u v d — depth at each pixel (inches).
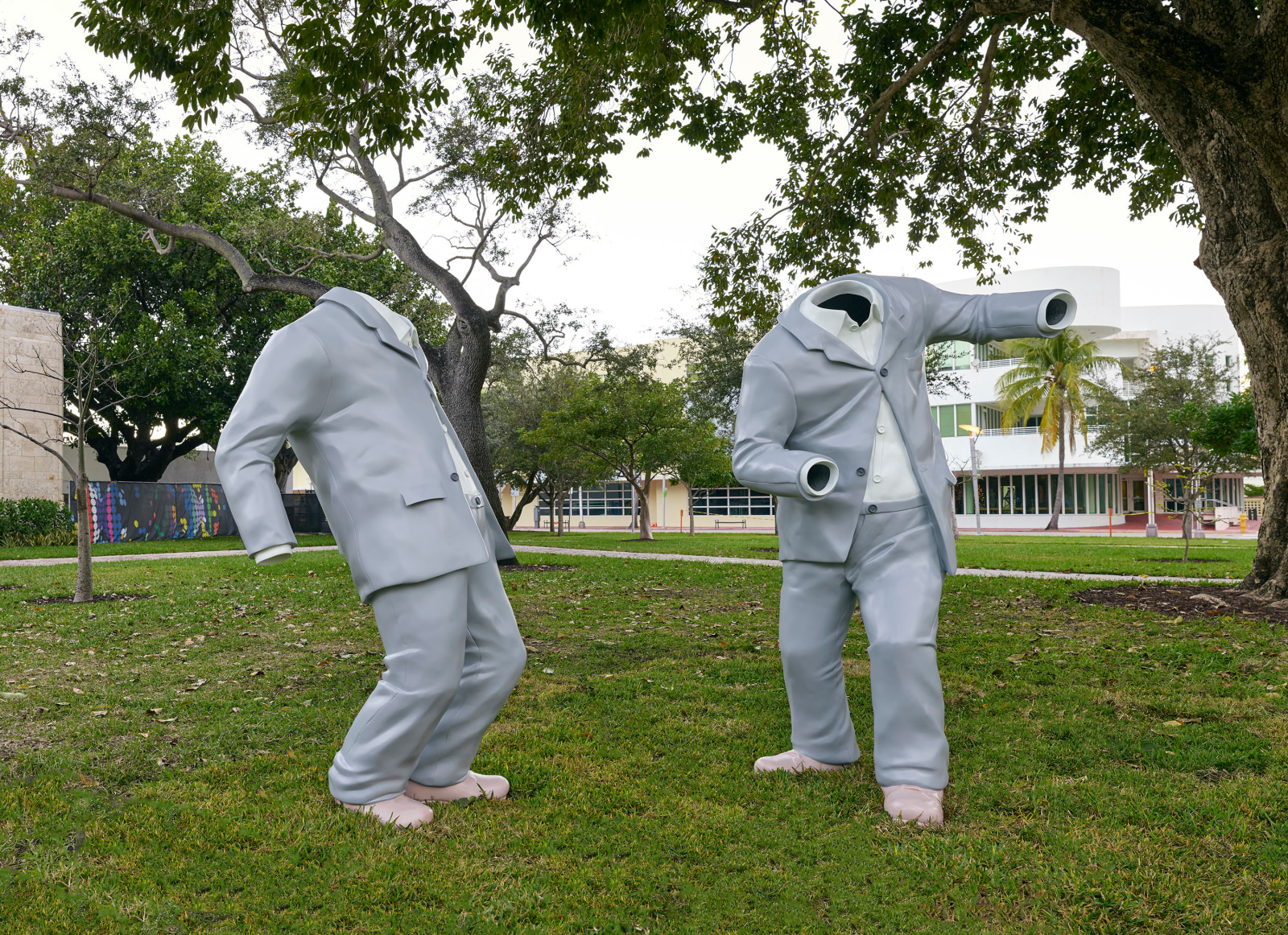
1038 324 150.7
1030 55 480.4
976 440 1840.6
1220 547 893.8
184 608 388.2
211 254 1037.8
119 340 961.5
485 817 139.6
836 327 152.6
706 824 137.9
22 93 533.6
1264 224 336.8
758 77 513.3
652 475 1104.2
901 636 141.6
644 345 1056.2
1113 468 1744.6
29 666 263.3
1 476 881.5
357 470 136.5
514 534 1421.0
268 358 135.3
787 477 136.6
